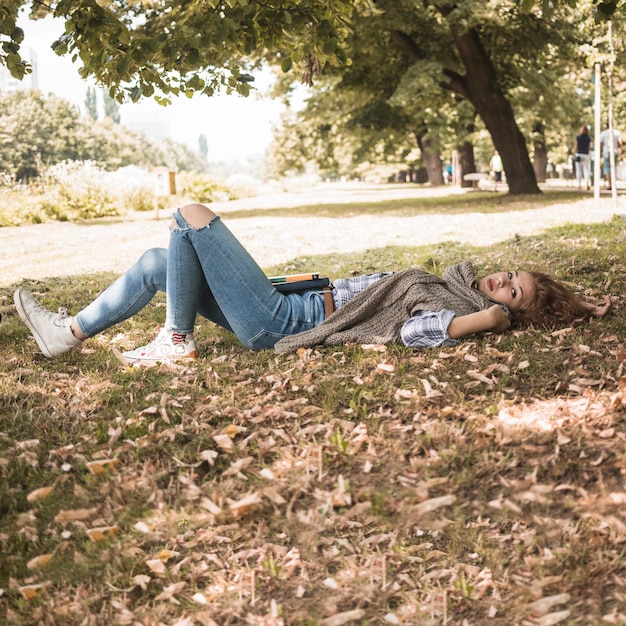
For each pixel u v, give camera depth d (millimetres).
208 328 5863
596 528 2697
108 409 4133
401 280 4758
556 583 2492
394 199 29641
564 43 21156
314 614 2490
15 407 4207
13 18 5848
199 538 2898
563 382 4000
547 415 3633
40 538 3010
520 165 23906
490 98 23203
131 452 3543
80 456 3539
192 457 3461
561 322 5000
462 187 38000
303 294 4895
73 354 5207
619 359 4285
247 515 3006
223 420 3871
